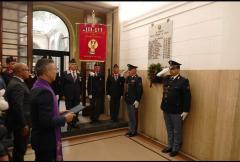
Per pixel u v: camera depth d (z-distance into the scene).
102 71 4.54
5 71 2.56
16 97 2.19
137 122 3.89
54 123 1.42
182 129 3.25
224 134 2.70
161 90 3.66
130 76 4.04
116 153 1.43
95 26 2.97
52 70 1.53
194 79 3.08
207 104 2.90
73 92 3.98
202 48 2.88
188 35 3.14
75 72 4.07
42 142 1.46
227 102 2.66
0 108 2.16
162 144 3.26
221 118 2.73
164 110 3.17
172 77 3.19
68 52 3.55
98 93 4.30
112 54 4.54
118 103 4.36
